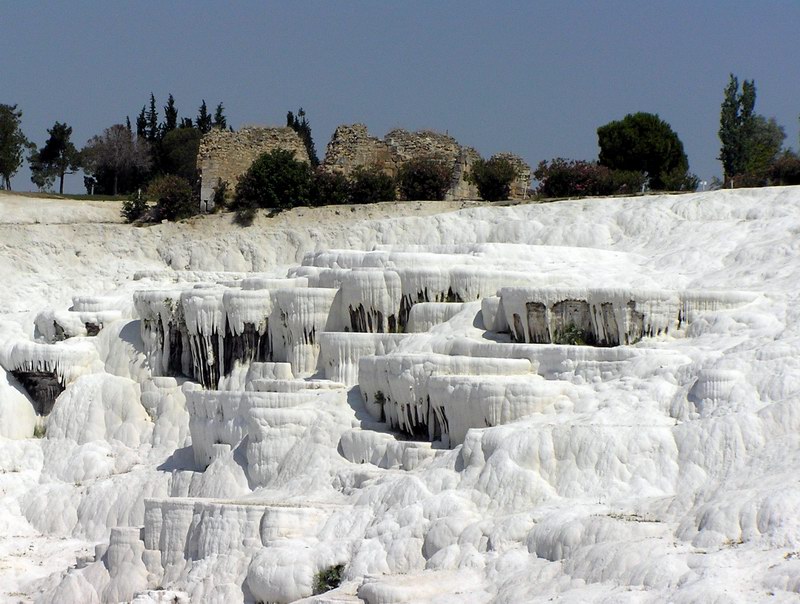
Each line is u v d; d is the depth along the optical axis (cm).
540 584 10588
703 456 11675
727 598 9475
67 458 16325
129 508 15138
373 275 15400
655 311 13950
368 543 11981
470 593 10844
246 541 12719
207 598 12500
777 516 10231
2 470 16275
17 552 14838
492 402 12975
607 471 11825
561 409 12850
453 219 18862
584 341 14312
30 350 16988
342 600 11131
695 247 16075
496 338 14550
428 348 14538
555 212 18250
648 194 19250
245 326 16038
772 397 12062
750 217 16962
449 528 11656
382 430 14112
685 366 12762
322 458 13888
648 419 12325
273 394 14600
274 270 19775
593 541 10781
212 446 14838
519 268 15788
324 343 15238
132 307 17788
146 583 13362
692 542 10406
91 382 16800
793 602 9306
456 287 15312
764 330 13225
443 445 13412
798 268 14738
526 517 11438
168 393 16575
